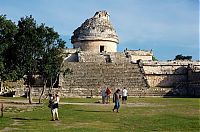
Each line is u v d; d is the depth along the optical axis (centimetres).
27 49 3588
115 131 1673
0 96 4988
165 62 6300
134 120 2125
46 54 3694
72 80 5444
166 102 3738
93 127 1825
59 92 4759
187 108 2945
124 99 3678
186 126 1834
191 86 5206
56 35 3741
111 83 5441
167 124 1919
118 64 6119
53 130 1706
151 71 6206
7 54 3559
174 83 6166
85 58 6712
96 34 7606
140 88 5222
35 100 4178
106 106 3253
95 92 4859
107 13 7994
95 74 5709
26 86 5153
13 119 2188
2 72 3438
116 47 7869
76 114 2503
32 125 1903
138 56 7406
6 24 3170
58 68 3872
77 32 7850
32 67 3641
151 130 1706
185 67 6269
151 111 2712
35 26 3662
